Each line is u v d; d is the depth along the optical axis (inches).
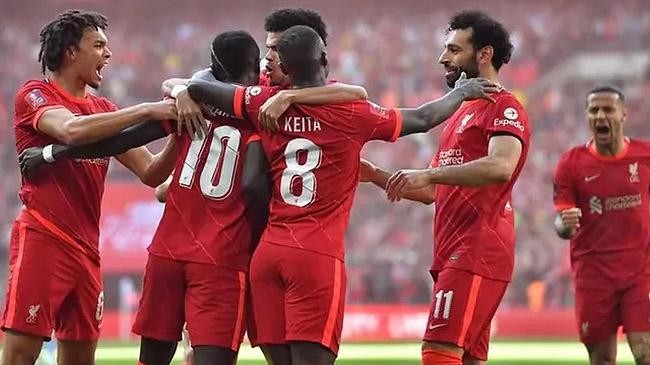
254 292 889.5
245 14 5172.2
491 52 1013.2
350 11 5147.6
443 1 5098.4
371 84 4788.4
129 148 939.3
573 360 2178.9
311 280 864.9
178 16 5157.5
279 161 884.0
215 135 914.1
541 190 4087.1
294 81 885.2
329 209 879.7
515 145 953.5
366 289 3543.3
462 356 1008.9
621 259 1333.7
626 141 1362.0
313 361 866.1
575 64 4815.5
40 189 1008.2
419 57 4891.7
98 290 1048.8
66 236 1012.5
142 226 3799.2
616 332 1357.0
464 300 978.7
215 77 929.5
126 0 5157.5
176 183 925.2
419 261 3612.2
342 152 876.6
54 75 1035.3
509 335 3238.2
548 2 5044.3
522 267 3636.8
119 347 2596.0
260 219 907.4
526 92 4724.4
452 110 920.9
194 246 908.0
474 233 983.0
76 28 1021.8
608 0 5002.5
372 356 2303.2
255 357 2087.8
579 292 1359.5
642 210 1341.0
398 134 891.4
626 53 4813.0
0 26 5036.9
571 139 4397.1
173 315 922.7
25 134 1008.9
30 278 999.0
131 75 4842.5
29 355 1007.6
